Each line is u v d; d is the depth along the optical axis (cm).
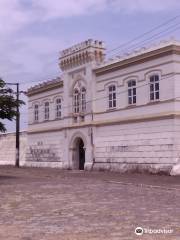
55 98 5041
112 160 4009
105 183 2783
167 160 3409
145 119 3644
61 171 4241
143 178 3181
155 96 3581
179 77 3419
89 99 4322
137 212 1484
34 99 5531
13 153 6056
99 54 4356
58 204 1722
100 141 4191
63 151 4778
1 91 3300
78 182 2858
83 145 4541
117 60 3988
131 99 3856
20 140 5906
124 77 3922
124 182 2817
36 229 1187
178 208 1590
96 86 4300
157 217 1372
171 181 2892
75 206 1656
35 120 5516
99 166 4144
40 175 3641
